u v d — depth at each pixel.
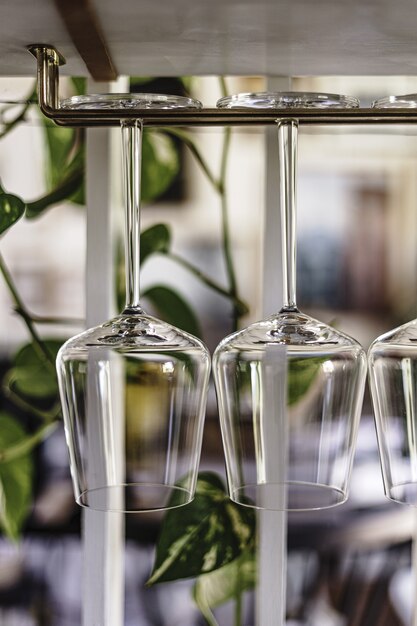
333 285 1.13
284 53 0.57
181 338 0.55
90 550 0.66
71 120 0.56
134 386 0.54
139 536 0.92
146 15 0.48
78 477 0.56
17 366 0.83
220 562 0.76
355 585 0.96
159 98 0.53
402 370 0.53
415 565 0.72
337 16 0.48
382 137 0.88
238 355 0.54
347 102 0.54
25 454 0.84
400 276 1.13
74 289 1.05
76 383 0.55
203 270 1.03
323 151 1.05
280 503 0.54
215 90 0.81
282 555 0.66
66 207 1.04
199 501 0.76
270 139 0.66
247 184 1.04
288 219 0.56
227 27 0.50
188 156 1.04
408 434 0.54
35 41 0.53
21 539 0.90
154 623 0.92
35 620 0.93
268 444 0.54
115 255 0.84
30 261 1.04
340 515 0.97
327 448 0.54
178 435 0.55
